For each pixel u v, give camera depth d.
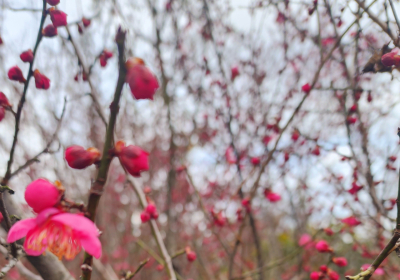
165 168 5.98
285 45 3.66
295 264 5.37
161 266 3.61
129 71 0.90
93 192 0.98
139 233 6.30
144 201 2.66
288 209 5.58
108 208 5.87
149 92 0.89
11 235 1.00
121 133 5.30
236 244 3.05
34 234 1.05
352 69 2.65
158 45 4.46
